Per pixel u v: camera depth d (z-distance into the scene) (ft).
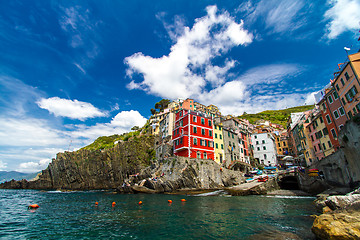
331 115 127.03
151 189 145.38
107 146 398.01
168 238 41.11
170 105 347.77
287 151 274.57
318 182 105.29
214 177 147.02
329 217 38.11
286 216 57.57
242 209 70.03
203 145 175.01
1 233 48.60
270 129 317.01
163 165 161.48
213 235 42.01
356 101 96.78
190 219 57.06
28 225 56.44
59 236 45.09
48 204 105.29
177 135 184.14
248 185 123.34
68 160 338.75
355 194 49.98
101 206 89.92
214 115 331.36
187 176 138.31
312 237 38.55
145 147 260.42
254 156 254.68
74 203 107.14
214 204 82.02
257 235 41.01
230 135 208.23
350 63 97.25
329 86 137.49
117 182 255.29
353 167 77.36
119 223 55.01
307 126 173.99
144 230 47.37
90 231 48.21
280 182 131.03
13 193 228.63
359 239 30.37
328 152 140.26
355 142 71.41
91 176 289.33
